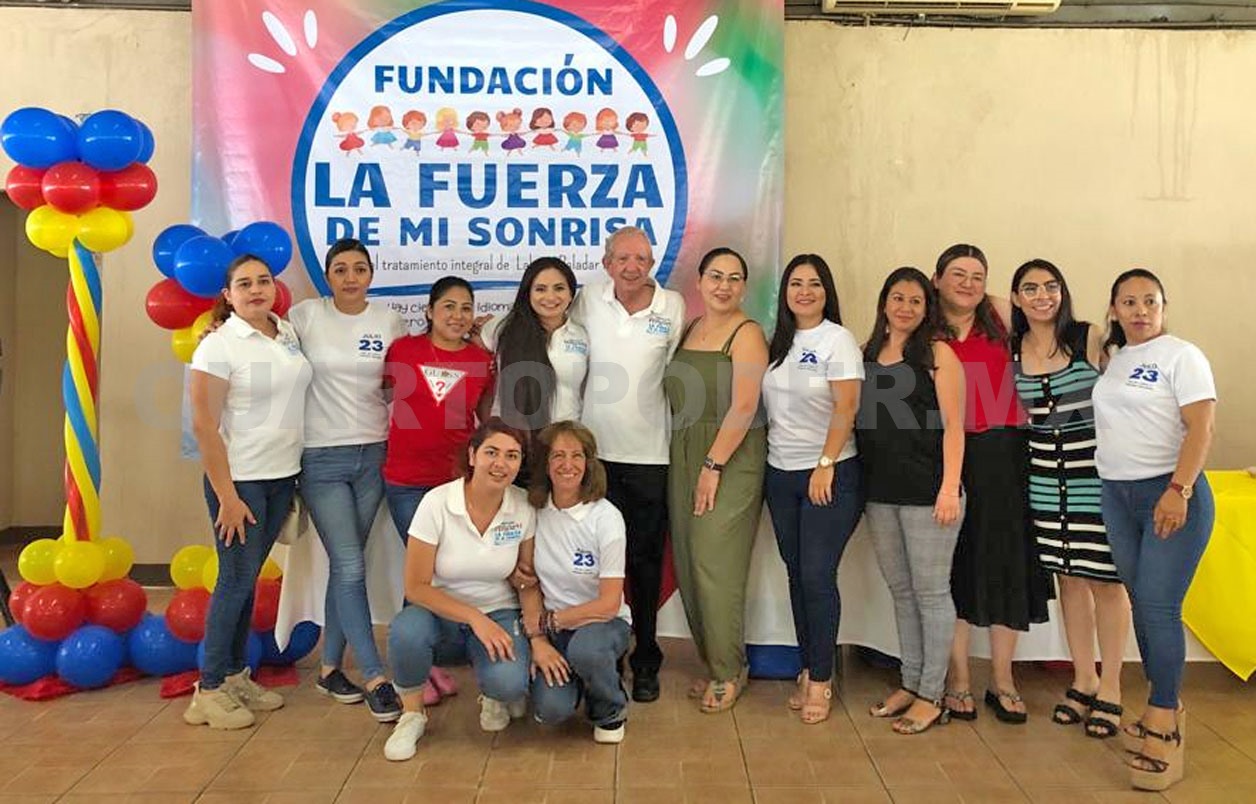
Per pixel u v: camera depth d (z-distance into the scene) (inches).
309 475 115.8
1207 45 159.0
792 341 114.6
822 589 112.9
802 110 160.9
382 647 141.3
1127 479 99.0
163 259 122.0
